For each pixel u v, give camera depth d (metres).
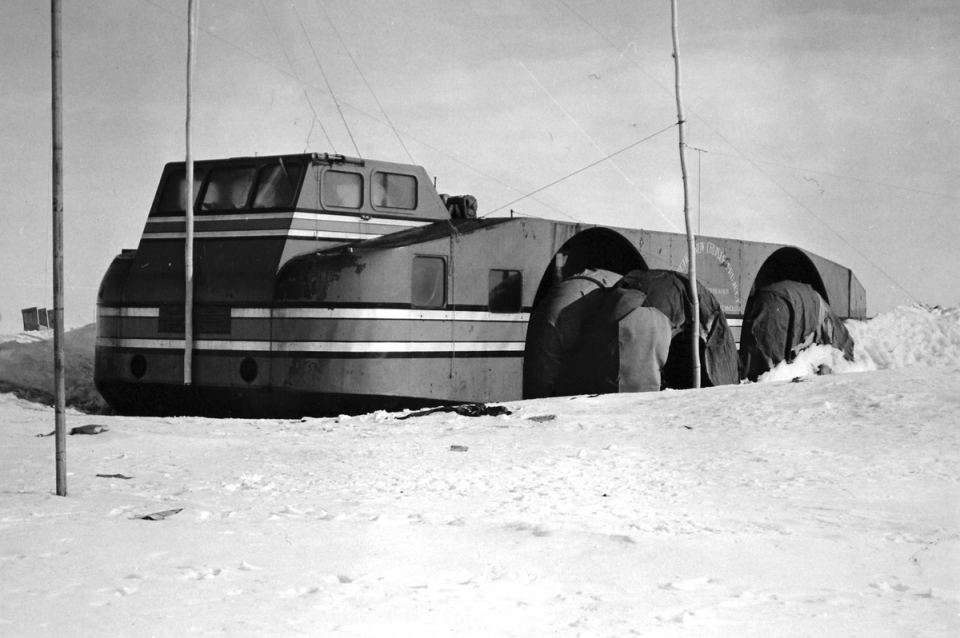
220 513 10.08
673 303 22.73
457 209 24.33
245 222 20.97
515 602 6.87
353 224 21.47
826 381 19.28
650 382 21.73
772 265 31.83
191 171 21.30
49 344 28.97
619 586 7.45
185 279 20.95
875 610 6.91
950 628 6.43
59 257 11.45
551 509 10.56
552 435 15.98
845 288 32.56
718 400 18.22
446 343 21.09
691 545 8.88
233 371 20.42
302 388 19.84
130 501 10.82
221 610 6.39
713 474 12.82
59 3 11.68
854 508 10.90
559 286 23.08
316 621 6.20
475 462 13.78
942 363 30.28
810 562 8.39
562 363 22.30
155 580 7.18
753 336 26.53
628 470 13.14
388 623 6.21
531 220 22.84
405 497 11.27
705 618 6.57
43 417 19.27
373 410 20.33
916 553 8.76
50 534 8.72
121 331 21.61
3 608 6.33
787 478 12.54
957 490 11.83
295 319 19.94
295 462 13.92
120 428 17.22
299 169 20.97
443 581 7.41
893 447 14.30
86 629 5.89
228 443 15.62
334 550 8.34
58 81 11.69
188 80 21.42
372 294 20.02
